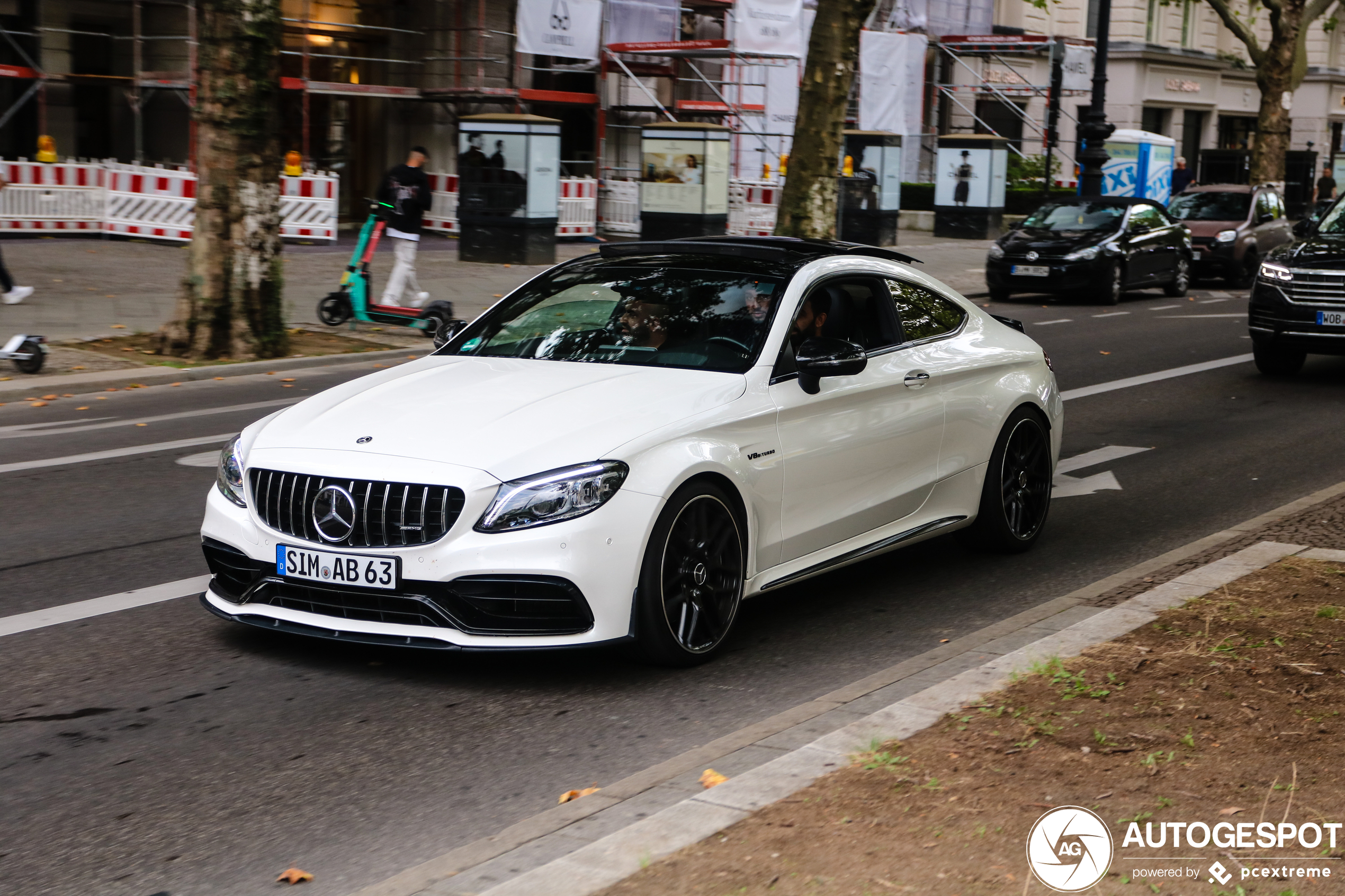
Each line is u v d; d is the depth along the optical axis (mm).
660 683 5055
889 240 30641
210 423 10602
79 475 8672
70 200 23031
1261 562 6305
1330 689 4547
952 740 4090
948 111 41656
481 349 6027
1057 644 5043
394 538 4805
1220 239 24531
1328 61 55125
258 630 5633
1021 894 3123
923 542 7355
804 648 5531
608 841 3414
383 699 4855
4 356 12234
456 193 28016
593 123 31188
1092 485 8820
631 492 4840
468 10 28156
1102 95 27906
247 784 4133
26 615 5812
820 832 3453
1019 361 7059
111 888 3482
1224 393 12695
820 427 5676
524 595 4734
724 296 5898
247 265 13539
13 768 4234
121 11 25266
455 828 3848
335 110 28125
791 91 34844
